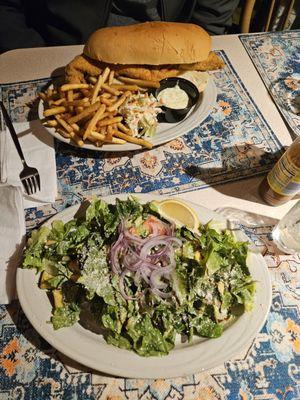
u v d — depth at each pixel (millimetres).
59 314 740
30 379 738
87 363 696
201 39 1268
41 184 1011
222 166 1119
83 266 759
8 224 888
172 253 786
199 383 755
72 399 725
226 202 1034
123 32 1224
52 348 772
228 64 1434
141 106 1090
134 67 1268
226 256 817
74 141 1055
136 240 792
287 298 876
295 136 1218
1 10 1760
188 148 1159
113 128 1068
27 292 770
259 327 754
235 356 788
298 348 808
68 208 904
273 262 930
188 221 872
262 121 1254
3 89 1271
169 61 1245
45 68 1352
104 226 819
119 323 730
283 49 1522
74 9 1683
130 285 766
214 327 742
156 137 1111
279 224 958
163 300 752
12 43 1770
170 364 707
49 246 811
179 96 1209
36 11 1775
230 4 1984
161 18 1866
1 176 1012
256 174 1102
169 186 1063
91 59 1258
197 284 764
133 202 872
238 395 748
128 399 731
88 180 1061
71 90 1132
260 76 1404
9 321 798
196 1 1910
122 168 1093
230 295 776
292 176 900
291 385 763
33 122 1159
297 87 1372
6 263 845
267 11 2125
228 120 1248
